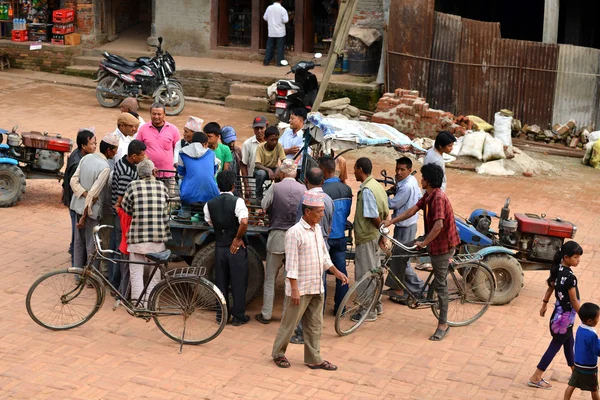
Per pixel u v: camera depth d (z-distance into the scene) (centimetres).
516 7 2244
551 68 1670
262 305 927
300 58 2034
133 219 842
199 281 809
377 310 916
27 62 2119
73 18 2131
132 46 2170
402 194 917
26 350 791
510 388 761
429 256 886
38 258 1022
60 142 1223
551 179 1495
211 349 814
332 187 873
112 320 867
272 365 786
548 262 966
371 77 1911
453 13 2133
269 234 863
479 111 1723
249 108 1881
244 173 1045
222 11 2100
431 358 816
